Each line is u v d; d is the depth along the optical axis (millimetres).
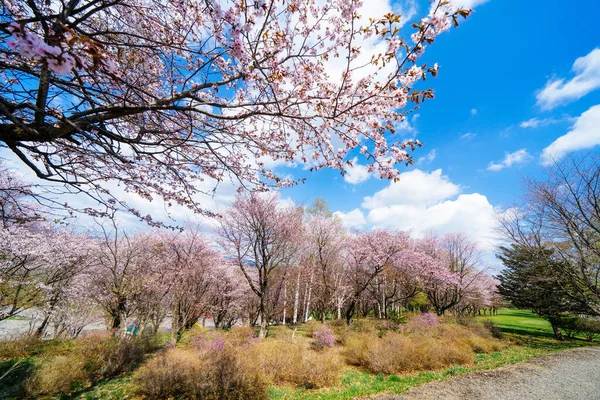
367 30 2549
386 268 16766
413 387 7363
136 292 11461
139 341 10906
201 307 14578
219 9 2127
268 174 4695
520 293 18938
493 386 7383
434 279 18781
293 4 2783
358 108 3420
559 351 12672
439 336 14062
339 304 17938
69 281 12047
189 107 2484
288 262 16609
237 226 13625
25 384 7227
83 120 2139
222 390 6547
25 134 1909
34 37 1134
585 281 13219
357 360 10305
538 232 14570
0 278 7566
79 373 7965
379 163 3504
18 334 10859
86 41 1287
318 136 3586
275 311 18328
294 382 8023
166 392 6855
